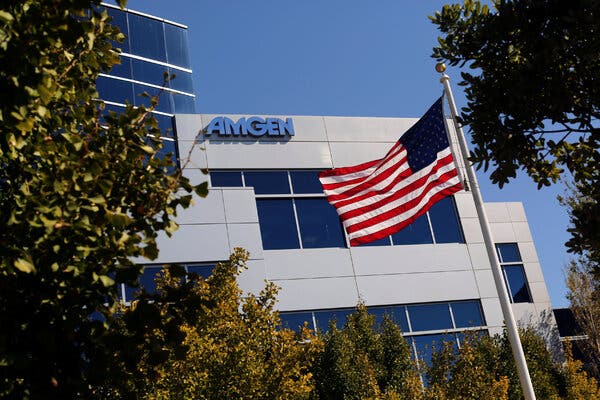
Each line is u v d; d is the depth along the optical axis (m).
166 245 18.89
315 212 22.14
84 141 4.77
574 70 6.67
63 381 4.29
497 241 24.36
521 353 12.08
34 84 4.25
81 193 4.44
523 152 7.01
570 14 6.16
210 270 19.31
